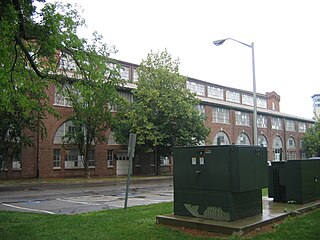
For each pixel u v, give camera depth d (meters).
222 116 51.84
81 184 27.53
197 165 8.16
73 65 11.60
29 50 9.58
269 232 7.14
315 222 8.02
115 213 10.43
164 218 8.21
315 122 69.06
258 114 59.31
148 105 35.69
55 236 7.37
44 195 19.05
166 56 37.12
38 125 28.23
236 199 7.79
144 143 35.19
